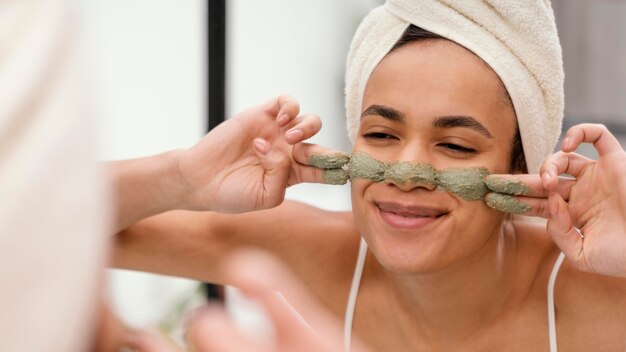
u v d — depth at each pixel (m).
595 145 1.43
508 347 1.67
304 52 3.83
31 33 0.43
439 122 1.44
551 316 1.64
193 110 3.14
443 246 1.49
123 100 3.07
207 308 0.49
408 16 1.47
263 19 3.69
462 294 1.62
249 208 1.67
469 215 1.48
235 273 0.50
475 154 1.47
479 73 1.45
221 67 2.73
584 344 1.63
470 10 1.45
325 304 1.83
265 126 1.64
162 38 3.08
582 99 4.07
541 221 1.84
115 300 0.56
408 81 1.45
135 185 1.73
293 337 0.49
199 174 1.67
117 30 3.03
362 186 1.51
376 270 1.79
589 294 1.62
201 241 1.87
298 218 1.88
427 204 1.46
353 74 1.59
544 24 1.49
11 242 0.42
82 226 0.44
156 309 2.79
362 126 1.52
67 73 0.44
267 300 0.49
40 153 0.42
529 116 1.51
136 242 1.87
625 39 4.00
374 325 1.78
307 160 1.59
